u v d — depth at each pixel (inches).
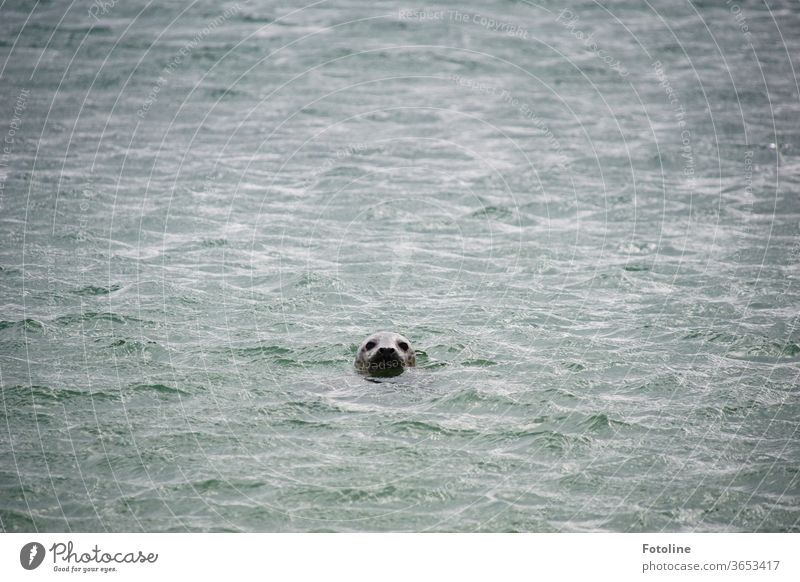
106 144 4202.8
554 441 1782.7
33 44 5757.9
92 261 2839.6
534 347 2273.6
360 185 3782.0
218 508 1568.7
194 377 2055.9
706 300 2598.4
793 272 2824.8
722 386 2039.9
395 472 1674.5
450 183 3836.1
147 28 6250.0
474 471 1679.4
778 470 1694.1
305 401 1950.1
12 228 3107.8
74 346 2207.2
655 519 1556.3
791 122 4699.8
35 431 1792.6
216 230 3198.8
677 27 6501.0
